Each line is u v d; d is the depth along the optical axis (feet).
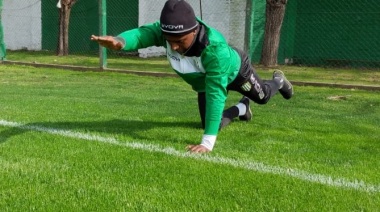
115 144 11.93
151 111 17.67
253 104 20.02
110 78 30.42
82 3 54.08
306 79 31.09
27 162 10.15
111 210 7.57
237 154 11.18
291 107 19.57
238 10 47.01
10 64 39.37
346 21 43.14
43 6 58.03
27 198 8.04
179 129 14.03
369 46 42.52
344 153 11.66
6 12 61.57
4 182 8.81
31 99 20.42
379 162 10.84
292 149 11.96
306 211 7.61
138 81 28.84
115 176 9.27
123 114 16.78
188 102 20.43
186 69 11.66
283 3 38.65
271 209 7.66
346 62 43.32
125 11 51.62
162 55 51.62
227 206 7.76
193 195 8.25
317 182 9.14
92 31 53.78
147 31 11.48
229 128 14.40
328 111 18.74
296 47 44.88
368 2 42.14
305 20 44.37
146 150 11.34
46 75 31.94
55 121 14.97
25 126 14.07
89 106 18.58
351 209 7.74
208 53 10.85
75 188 8.55
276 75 15.65
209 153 11.14
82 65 38.65
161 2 51.24
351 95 23.63
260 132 13.97
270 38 39.19
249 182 9.00
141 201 7.95
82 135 12.94
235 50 12.66
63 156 10.69
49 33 58.08
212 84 11.05
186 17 10.52
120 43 10.57
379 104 20.84
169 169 9.77
